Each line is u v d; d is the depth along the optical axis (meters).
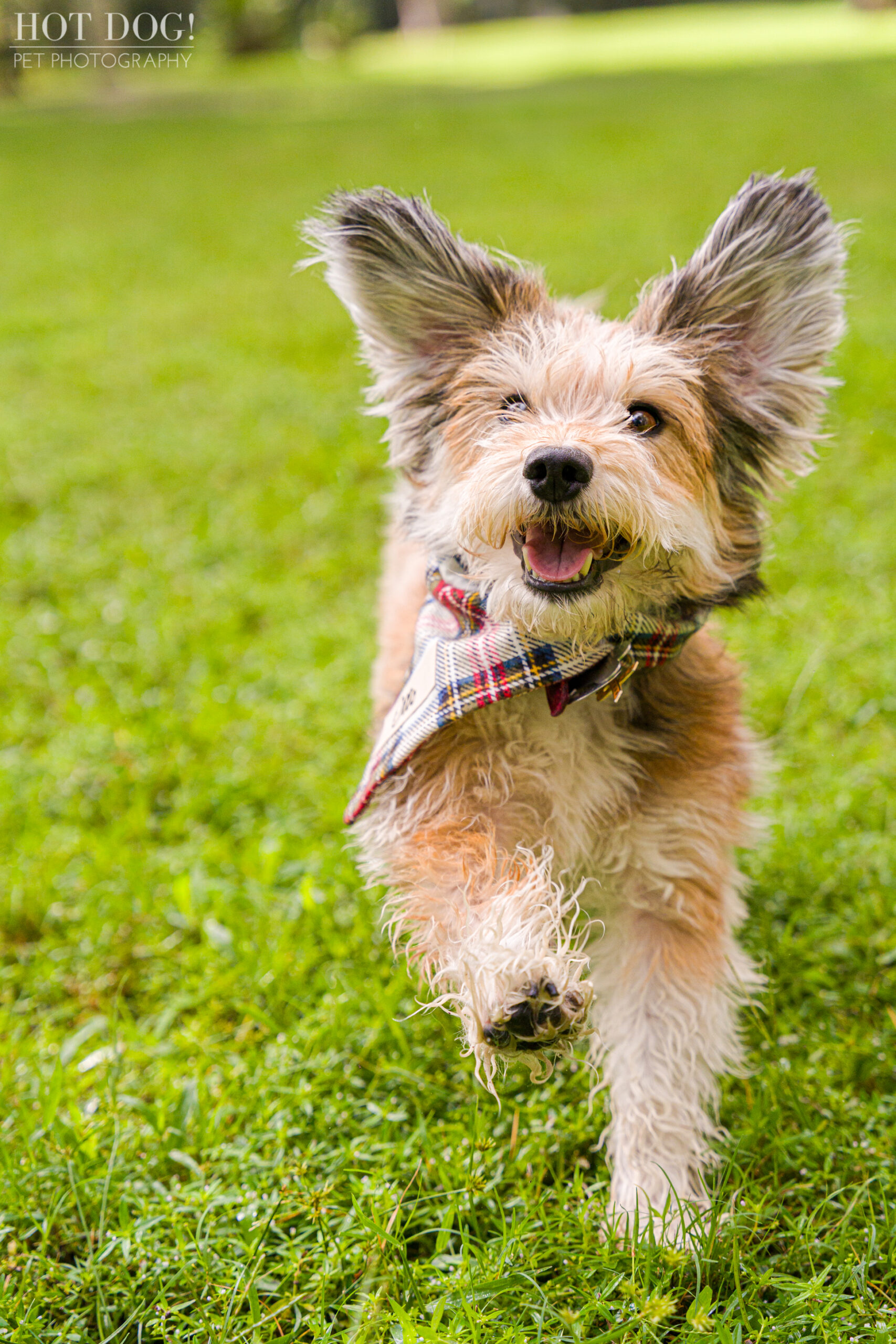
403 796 1.08
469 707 1.05
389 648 1.23
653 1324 0.96
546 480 1.01
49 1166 1.06
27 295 3.83
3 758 1.43
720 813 1.08
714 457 1.09
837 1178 1.04
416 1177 1.05
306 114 8.81
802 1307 0.96
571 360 1.06
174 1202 1.04
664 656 1.08
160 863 1.30
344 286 1.11
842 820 1.30
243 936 1.22
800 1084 1.09
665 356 1.07
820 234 1.08
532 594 1.04
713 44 12.00
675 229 3.86
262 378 2.78
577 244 3.73
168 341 3.19
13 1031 1.17
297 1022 1.15
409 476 1.14
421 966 1.04
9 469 2.25
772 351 1.10
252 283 3.83
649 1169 1.04
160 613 1.66
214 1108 1.10
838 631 1.54
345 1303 0.99
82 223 5.09
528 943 0.98
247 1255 1.01
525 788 1.08
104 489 2.16
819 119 6.26
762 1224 1.02
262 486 2.12
